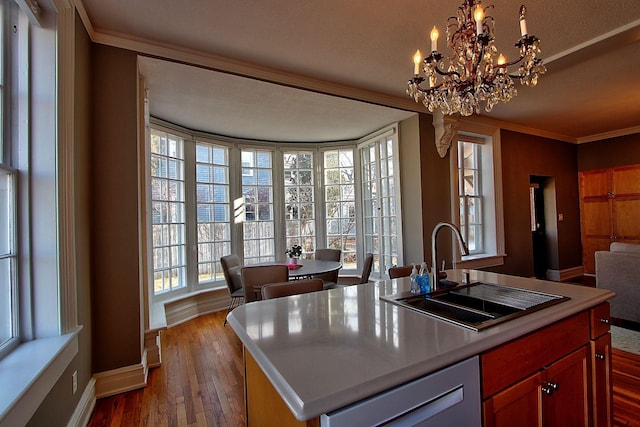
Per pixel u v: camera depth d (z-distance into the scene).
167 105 3.30
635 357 2.55
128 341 2.23
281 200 4.84
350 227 5.01
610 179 5.43
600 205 5.56
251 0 1.90
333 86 3.13
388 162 4.32
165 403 2.05
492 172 4.53
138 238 2.29
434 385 0.88
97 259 2.15
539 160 5.19
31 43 1.59
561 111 4.19
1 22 1.50
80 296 1.87
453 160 4.00
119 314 2.21
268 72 2.78
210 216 4.25
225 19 2.09
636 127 5.04
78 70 1.90
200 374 2.44
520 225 4.82
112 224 2.21
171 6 1.95
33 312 1.55
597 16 2.13
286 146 4.89
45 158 1.59
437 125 3.88
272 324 1.24
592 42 2.46
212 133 4.29
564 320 1.30
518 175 4.88
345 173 5.03
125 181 2.26
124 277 2.23
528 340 1.15
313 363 0.88
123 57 2.28
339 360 0.90
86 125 2.04
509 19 2.14
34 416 1.29
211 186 4.28
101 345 2.15
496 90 1.85
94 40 2.18
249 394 1.24
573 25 2.23
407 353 0.93
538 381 1.16
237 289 3.57
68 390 1.66
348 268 4.98
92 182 2.14
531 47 1.56
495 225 4.50
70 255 1.67
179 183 3.94
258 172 4.73
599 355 1.45
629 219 5.23
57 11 1.64
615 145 5.35
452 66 1.95
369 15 2.07
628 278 3.20
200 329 3.50
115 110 2.24
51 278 1.58
